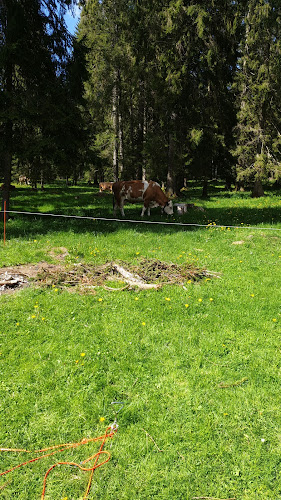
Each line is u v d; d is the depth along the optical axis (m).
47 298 5.55
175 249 8.81
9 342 4.27
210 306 5.37
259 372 3.74
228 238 10.28
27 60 11.52
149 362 3.93
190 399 3.35
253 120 22.75
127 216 14.54
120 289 5.93
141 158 27.83
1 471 2.67
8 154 12.05
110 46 24.56
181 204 15.53
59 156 12.29
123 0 23.83
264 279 6.59
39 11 12.67
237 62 23.38
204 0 19.20
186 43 19.22
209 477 2.62
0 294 5.73
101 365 3.87
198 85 20.86
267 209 15.91
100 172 39.53
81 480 2.60
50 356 4.00
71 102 12.70
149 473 2.64
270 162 21.83
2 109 11.16
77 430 3.01
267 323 4.83
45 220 13.10
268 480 2.58
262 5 20.62
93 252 8.12
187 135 20.14
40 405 3.25
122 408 3.24
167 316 5.05
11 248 8.39
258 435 2.97
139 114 28.36
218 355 4.12
